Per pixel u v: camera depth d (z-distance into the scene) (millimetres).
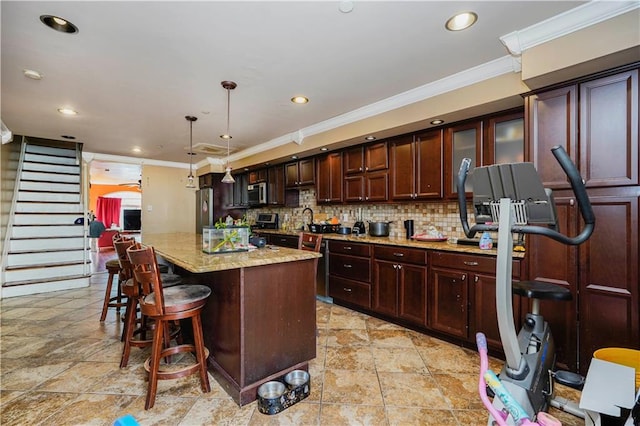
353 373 2139
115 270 3199
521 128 2486
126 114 3502
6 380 2029
